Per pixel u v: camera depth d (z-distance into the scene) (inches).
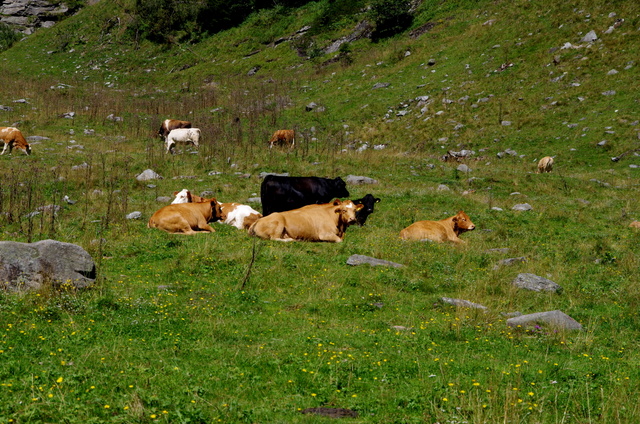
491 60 1604.3
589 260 561.3
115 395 229.8
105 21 2864.2
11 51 2773.1
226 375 258.2
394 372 274.2
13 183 654.5
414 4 2167.8
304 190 673.6
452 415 227.8
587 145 1162.6
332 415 228.8
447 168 1063.6
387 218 718.5
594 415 235.6
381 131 1403.8
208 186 845.8
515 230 693.9
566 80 1398.9
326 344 309.0
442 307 397.7
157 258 478.3
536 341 337.7
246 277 414.9
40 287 363.3
